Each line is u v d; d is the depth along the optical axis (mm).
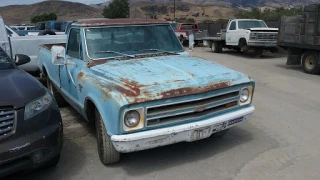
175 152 4719
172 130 3840
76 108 5305
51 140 3750
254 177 3998
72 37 5562
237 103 4449
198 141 5098
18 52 9336
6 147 3416
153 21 5621
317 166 4270
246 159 4480
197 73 4273
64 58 5211
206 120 4082
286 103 7418
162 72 4262
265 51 20109
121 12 53219
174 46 5668
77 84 4914
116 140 3682
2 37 8773
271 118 6273
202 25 30844
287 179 3945
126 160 4496
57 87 6484
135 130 3717
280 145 4945
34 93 3824
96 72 4504
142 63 4672
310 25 11539
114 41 5168
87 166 4367
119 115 3631
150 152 4723
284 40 13156
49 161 4098
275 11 37031
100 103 3980
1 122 3453
